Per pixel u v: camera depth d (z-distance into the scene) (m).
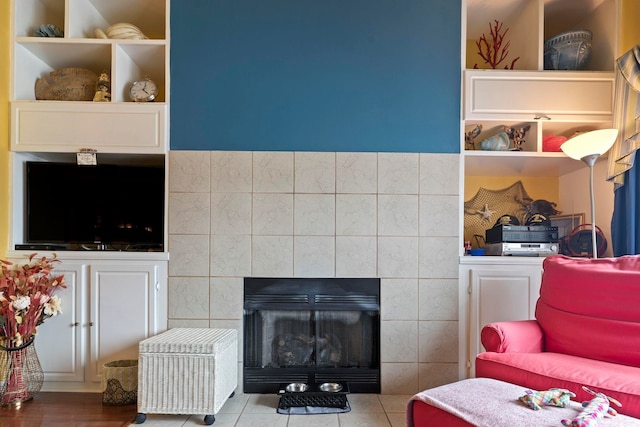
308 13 2.73
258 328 2.71
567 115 2.68
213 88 2.71
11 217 2.69
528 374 1.77
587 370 1.69
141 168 2.79
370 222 2.67
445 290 2.66
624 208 2.52
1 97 2.62
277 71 2.72
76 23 2.74
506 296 2.65
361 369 2.67
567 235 3.07
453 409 1.51
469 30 3.21
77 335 2.62
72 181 2.78
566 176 3.21
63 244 2.76
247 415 2.31
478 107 2.70
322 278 2.67
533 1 2.80
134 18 3.01
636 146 2.36
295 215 2.67
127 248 2.77
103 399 2.45
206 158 2.68
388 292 2.66
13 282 2.40
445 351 2.65
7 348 2.38
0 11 2.61
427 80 2.72
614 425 1.31
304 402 2.39
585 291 2.04
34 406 2.40
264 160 2.68
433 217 2.68
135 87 2.73
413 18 2.73
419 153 2.70
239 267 2.66
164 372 2.22
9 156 2.68
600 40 2.88
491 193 3.28
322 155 2.69
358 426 2.17
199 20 2.72
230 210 2.67
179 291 2.65
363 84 2.72
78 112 2.67
